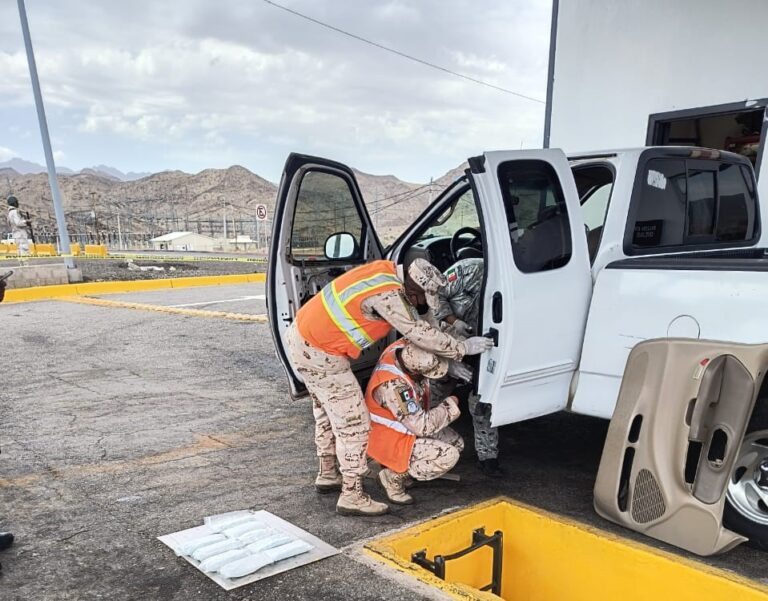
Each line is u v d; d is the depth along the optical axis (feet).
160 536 9.38
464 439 13.65
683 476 8.82
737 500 8.65
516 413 10.21
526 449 13.26
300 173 12.37
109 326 27.86
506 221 9.71
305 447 13.38
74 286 40.45
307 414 15.67
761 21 19.11
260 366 20.67
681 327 9.20
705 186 12.43
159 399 16.94
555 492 11.09
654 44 21.71
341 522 9.87
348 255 14.02
